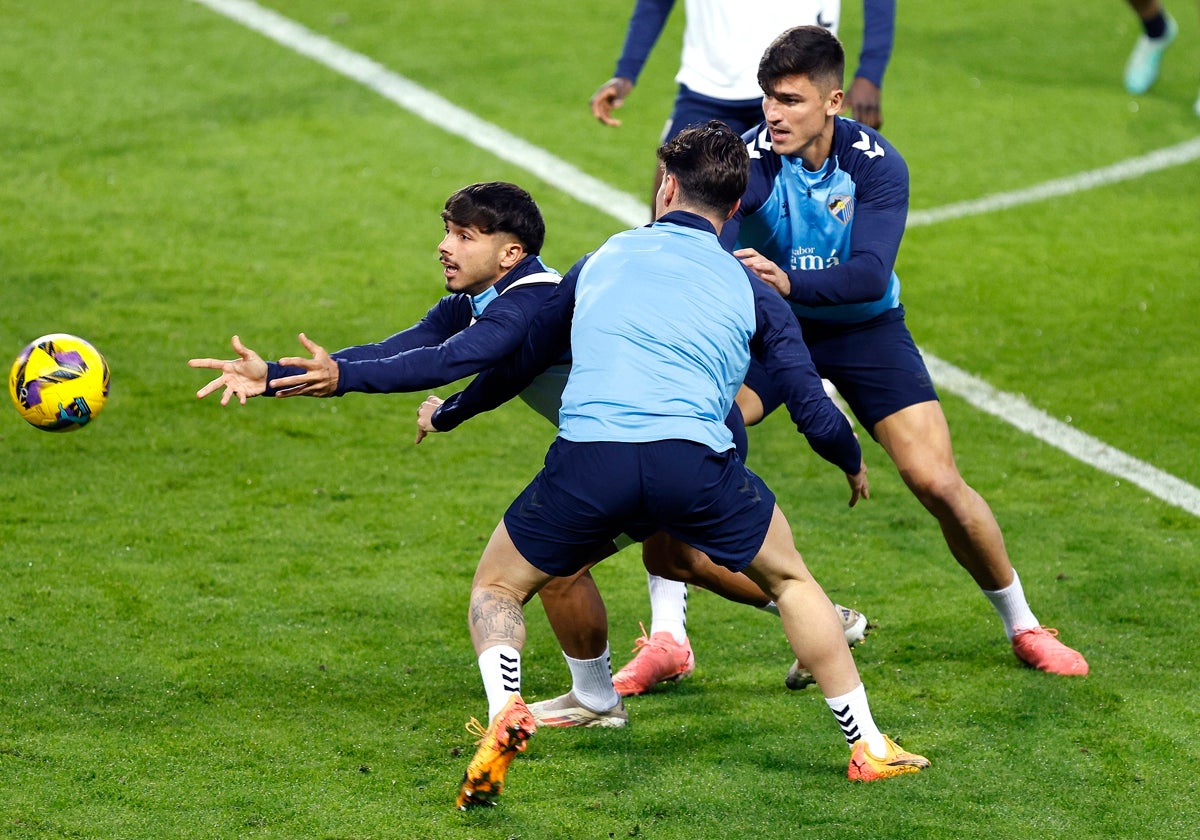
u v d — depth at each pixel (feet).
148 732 42.91
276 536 59.06
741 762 41.70
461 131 111.24
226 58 122.11
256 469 65.51
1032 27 139.33
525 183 103.14
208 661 48.19
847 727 39.99
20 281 84.12
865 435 72.59
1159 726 44.19
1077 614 53.57
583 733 43.98
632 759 41.96
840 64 45.14
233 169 102.73
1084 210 103.19
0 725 42.73
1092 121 119.03
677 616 48.98
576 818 38.14
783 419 74.23
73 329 78.59
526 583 38.50
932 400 49.11
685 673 48.78
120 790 39.09
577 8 138.10
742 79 67.00
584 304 38.19
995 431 72.02
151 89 115.14
